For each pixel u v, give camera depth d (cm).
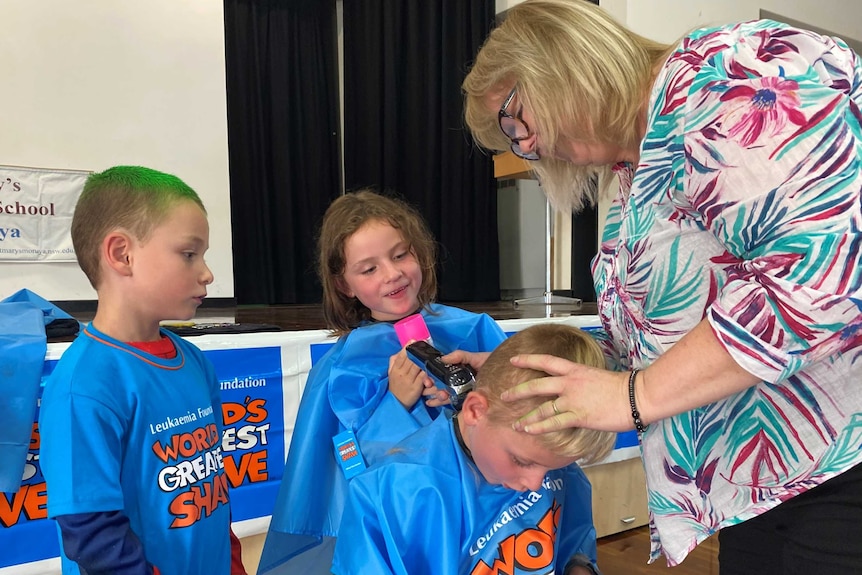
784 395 60
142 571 66
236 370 120
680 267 65
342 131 511
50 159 306
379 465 78
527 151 74
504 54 68
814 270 49
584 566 84
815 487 61
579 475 93
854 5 420
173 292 76
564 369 63
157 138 334
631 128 65
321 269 109
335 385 96
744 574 68
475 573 76
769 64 53
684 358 55
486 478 78
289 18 480
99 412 68
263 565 99
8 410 99
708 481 67
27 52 298
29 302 130
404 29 455
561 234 396
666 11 337
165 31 334
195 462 80
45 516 105
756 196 51
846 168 49
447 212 446
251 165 470
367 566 71
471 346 106
